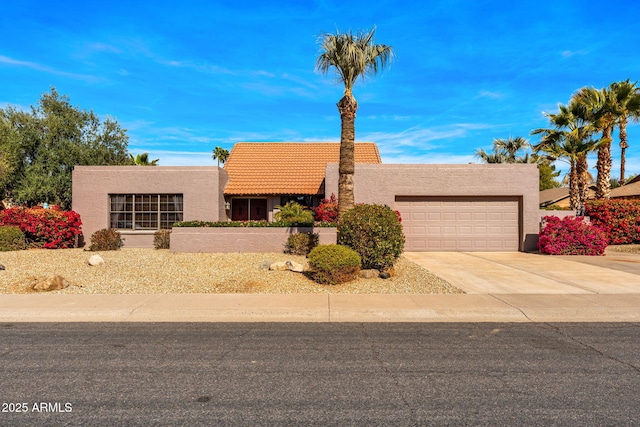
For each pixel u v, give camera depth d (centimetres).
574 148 2289
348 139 1318
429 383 459
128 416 382
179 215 1859
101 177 1831
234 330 679
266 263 1182
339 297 883
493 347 588
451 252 1745
